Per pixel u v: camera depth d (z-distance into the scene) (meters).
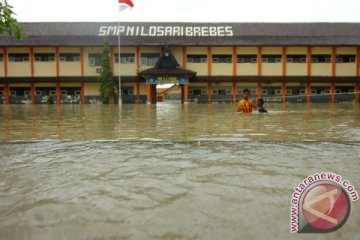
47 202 2.94
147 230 2.39
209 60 40.50
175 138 6.77
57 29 43.12
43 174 3.84
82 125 10.09
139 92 40.28
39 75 40.03
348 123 10.61
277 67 40.75
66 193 3.17
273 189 3.27
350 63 40.78
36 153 5.05
